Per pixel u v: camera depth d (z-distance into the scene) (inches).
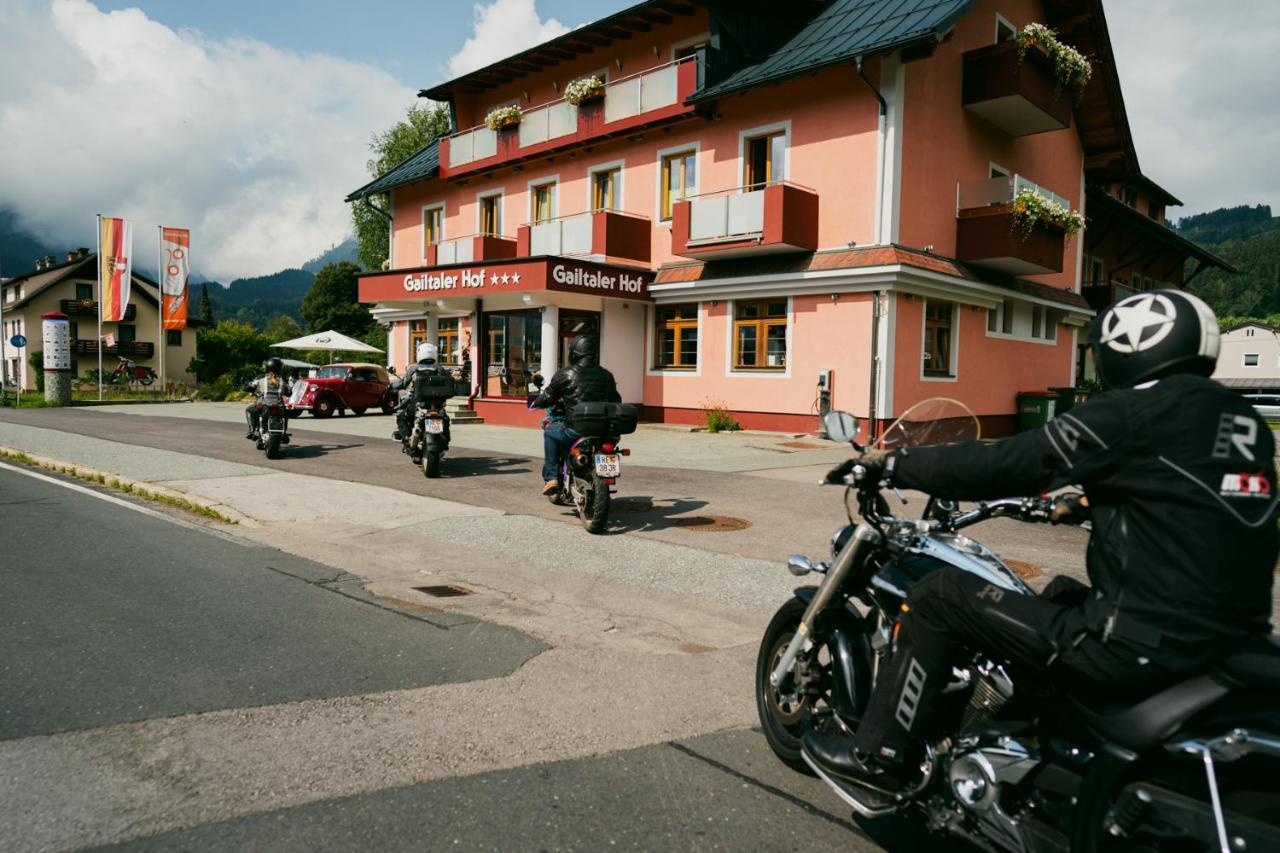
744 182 731.4
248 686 158.2
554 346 768.9
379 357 2038.6
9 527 302.0
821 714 128.0
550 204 921.5
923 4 650.2
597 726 145.5
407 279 851.4
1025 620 88.7
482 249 918.4
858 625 124.3
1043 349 855.7
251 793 118.6
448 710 150.1
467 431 722.2
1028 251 690.8
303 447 574.2
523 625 202.2
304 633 190.5
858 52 606.5
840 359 661.3
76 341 2329.0
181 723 141.0
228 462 486.0
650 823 114.2
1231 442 77.0
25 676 160.4
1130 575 78.7
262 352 2427.4
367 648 181.8
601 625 204.1
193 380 2546.8
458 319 977.5
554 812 116.0
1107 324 87.1
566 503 339.9
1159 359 82.0
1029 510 113.9
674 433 711.7
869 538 117.3
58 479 425.1
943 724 102.6
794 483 430.6
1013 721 94.8
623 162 832.9
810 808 120.1
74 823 109.6
